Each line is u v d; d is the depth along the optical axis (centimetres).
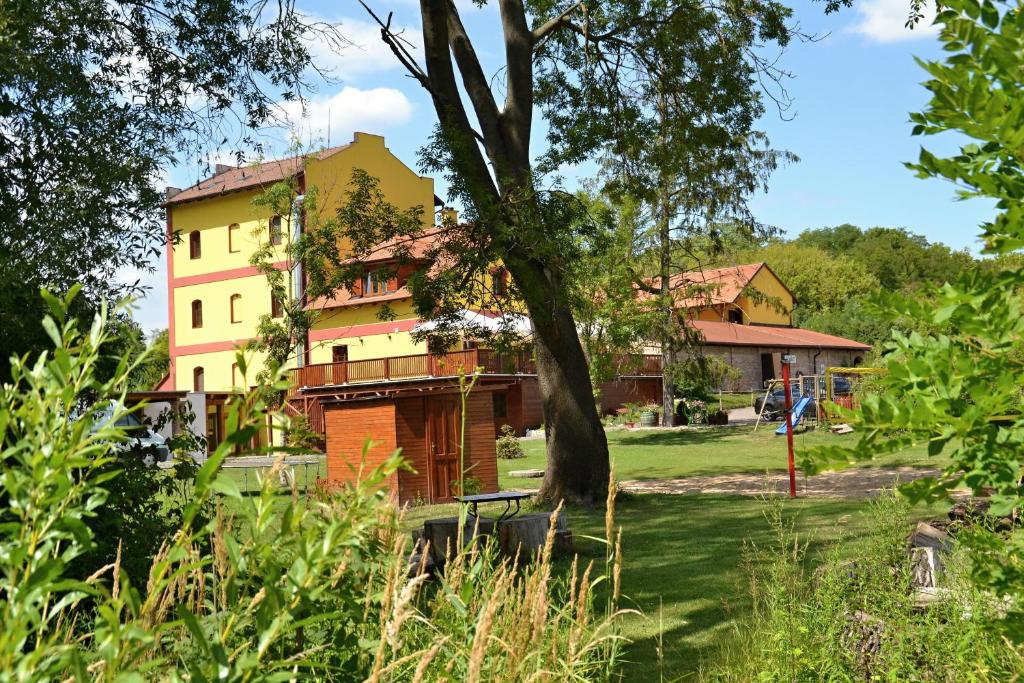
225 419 105
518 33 1677
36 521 112
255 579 133
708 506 1456
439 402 1672
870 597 411
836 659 357
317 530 120
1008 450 145
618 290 2992
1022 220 130
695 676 510
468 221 1500
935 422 139
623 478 2125
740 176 2712
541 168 1877
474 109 1670
